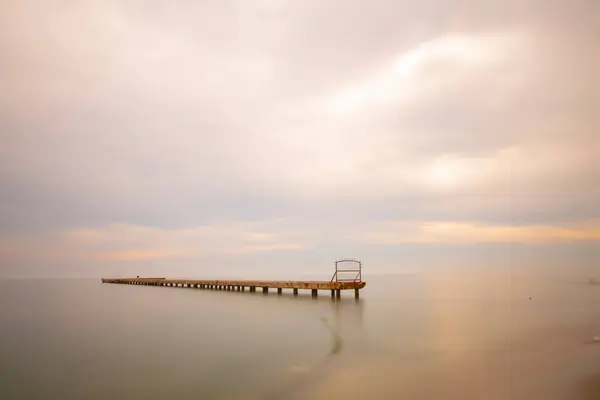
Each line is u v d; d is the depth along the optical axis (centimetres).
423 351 1463
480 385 1054
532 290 4619
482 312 2602
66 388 1155
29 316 2944
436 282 7131
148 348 1662
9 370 1353
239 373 1259
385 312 2677
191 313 2922
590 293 4184
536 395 965
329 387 1079
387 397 977
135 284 8962
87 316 2870
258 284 4484
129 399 1052
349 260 3800
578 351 1442
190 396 1062
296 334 1934
